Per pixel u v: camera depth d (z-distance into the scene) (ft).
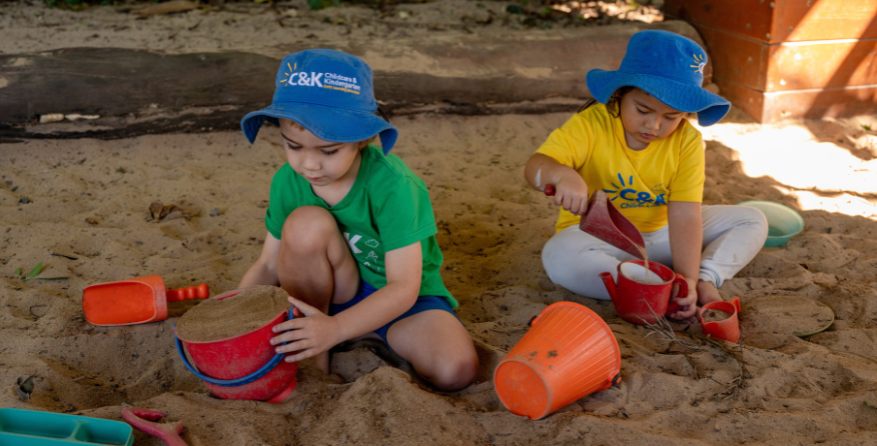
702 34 16.10
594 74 7.72
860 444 5.36
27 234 9.20
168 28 15.37
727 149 13.35
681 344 6.95
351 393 5.85
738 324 7.21
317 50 5.77
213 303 5.90
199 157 12.51
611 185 8.13
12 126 12.06
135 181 11.48
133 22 15.65
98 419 5.03
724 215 8.64
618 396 6.01
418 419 5.57
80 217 10.00
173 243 9.30
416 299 6.59
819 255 9.09
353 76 5.63
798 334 7.26
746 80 14.83
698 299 7.88
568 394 5.68
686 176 7.91
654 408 5.96
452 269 9.19
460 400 6.09
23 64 12.16
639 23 16.47
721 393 6.11
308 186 6.53
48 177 11.33
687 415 5.80
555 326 5.92
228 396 5.77
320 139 5.43
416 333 6.56
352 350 6.82
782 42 13.97
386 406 5.68
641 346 6.93
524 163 13.00
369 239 6.65
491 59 14.33
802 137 14.05
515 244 9.75
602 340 5.86
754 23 14.29
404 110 13.96
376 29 16.62
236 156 12.60
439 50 14.23
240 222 10.12
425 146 13.47
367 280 6.99
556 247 8.26
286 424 5.58
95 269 8.43
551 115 14.70
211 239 9.50
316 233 6.15
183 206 10.62
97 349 6.88
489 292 8.32
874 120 14.66
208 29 15.53
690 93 6.76
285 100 5.59
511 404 5.74
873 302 7.72
